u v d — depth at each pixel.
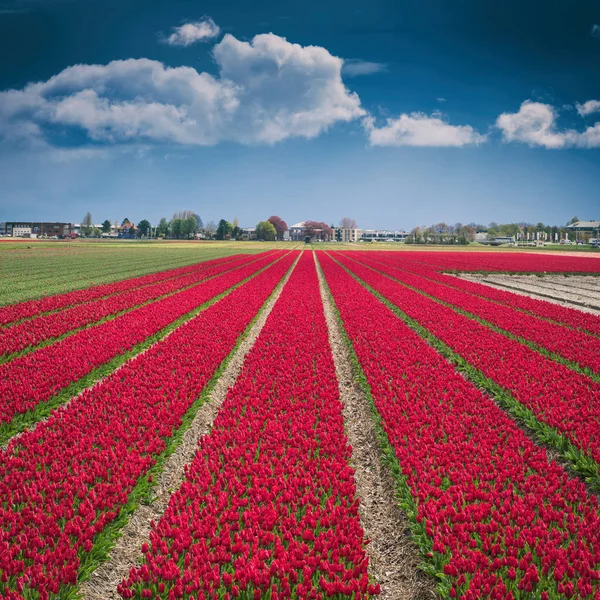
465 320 23.56
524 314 25.48
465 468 9.41
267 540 7.15
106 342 18.56
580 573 6.41
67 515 7.63
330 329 23.20
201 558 6.61
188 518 7.74
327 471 9.13
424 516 7.86
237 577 6.36
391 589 6.87
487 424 11.31
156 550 7.01
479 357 16.86
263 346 18.67
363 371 15.70
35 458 9.56
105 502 7.97
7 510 7.80
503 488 8.68
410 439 10.47
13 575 6.46
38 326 21.52
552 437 10.77
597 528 7.32
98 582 6.85
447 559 6.87
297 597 6.16
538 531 7.20
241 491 8.42
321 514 7.84
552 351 18.11
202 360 16.38
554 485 8.51
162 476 9.51
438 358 16.89
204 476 8.91
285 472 9.22
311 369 15.64
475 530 7.41
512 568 6.43
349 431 11.85
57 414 11.63
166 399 12.76
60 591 6.34
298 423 11.30
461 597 6.03
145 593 6.16
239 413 12.02
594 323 23.72
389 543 7.77
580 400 12.62
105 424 11.02
